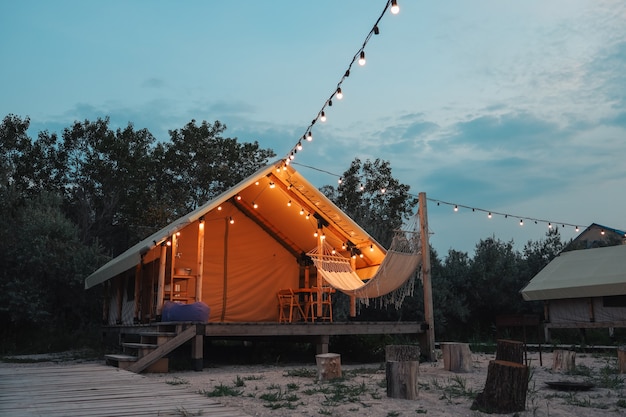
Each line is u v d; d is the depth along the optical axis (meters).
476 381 6.86
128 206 23.52
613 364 9.04
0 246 16.28
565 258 16.31
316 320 12.82
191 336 8.79
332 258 12.16
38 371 7.67
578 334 16.50
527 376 4.84
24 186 23.41
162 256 10.00
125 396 5.12
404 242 10.22
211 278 12.76
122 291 13.68
